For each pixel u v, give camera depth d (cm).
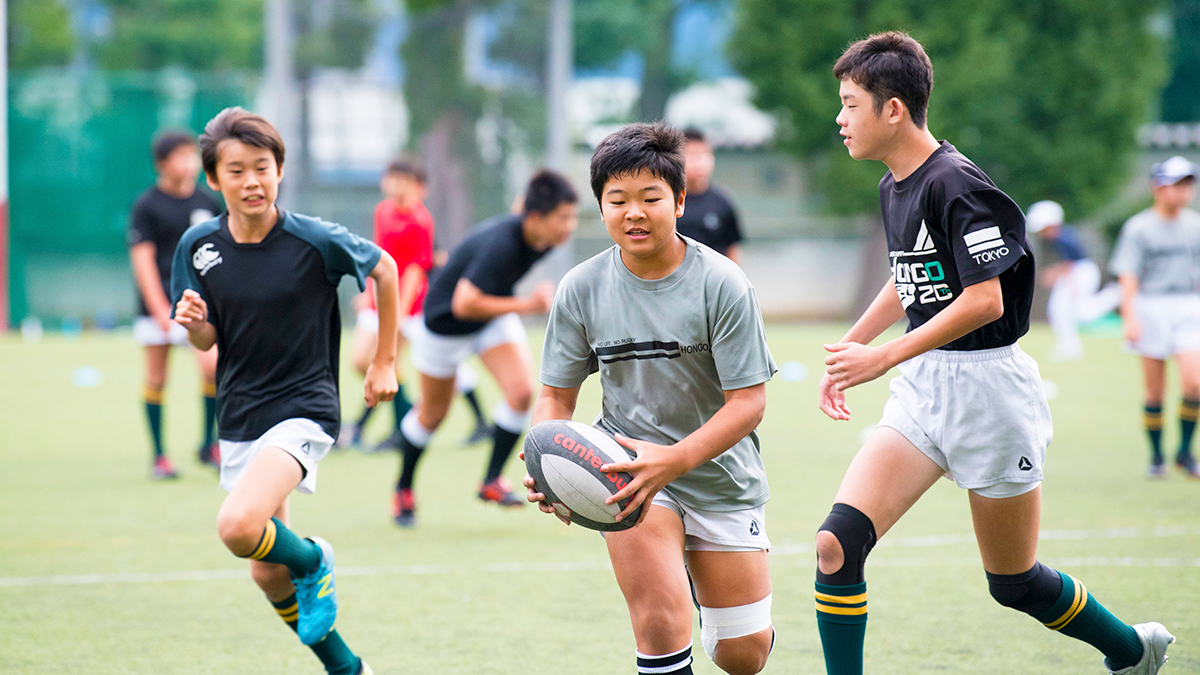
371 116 4516
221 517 741
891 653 879
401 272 1773
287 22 4353
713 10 6681
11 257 4122
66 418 2286
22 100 4081
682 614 668
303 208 4450
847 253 4744
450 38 4572
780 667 852
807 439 1997
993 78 4391
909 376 748
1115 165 4628
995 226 684
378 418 2320
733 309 668
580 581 1101
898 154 730
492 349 1337
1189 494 1494
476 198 4631
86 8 7506
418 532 1321
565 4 4616
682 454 649
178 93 4156
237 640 930
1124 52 4594
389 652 891
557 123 4644
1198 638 899
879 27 4428
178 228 1678
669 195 646
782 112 4647
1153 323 1609
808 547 1230
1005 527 730
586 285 700
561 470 659
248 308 813
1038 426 725
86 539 1291
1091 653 878
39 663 871
